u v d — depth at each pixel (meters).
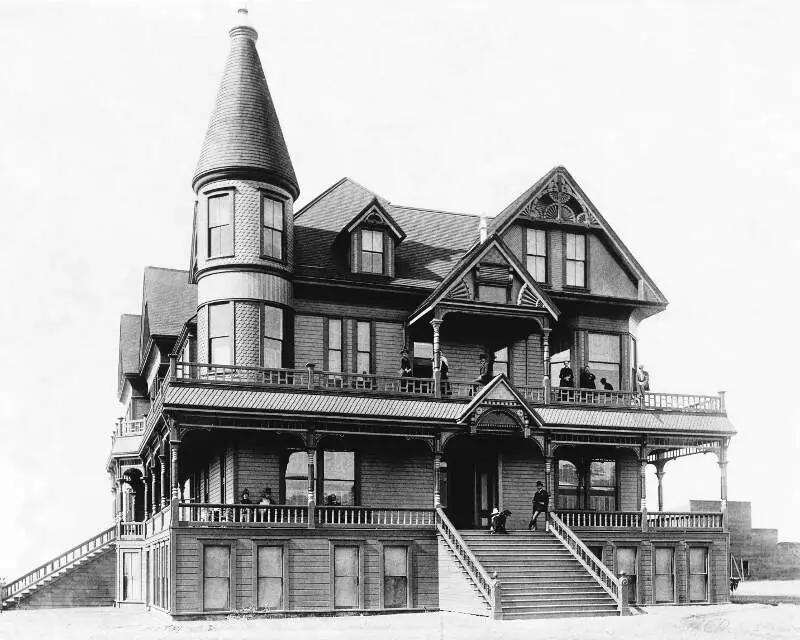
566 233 42.25
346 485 36.91
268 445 35.84
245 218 36.50
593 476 40.97
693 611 34.31
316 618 31.92
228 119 37.50
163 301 49.56
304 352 37.72
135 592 43.50
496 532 35.69
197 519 34.97
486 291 38.12
